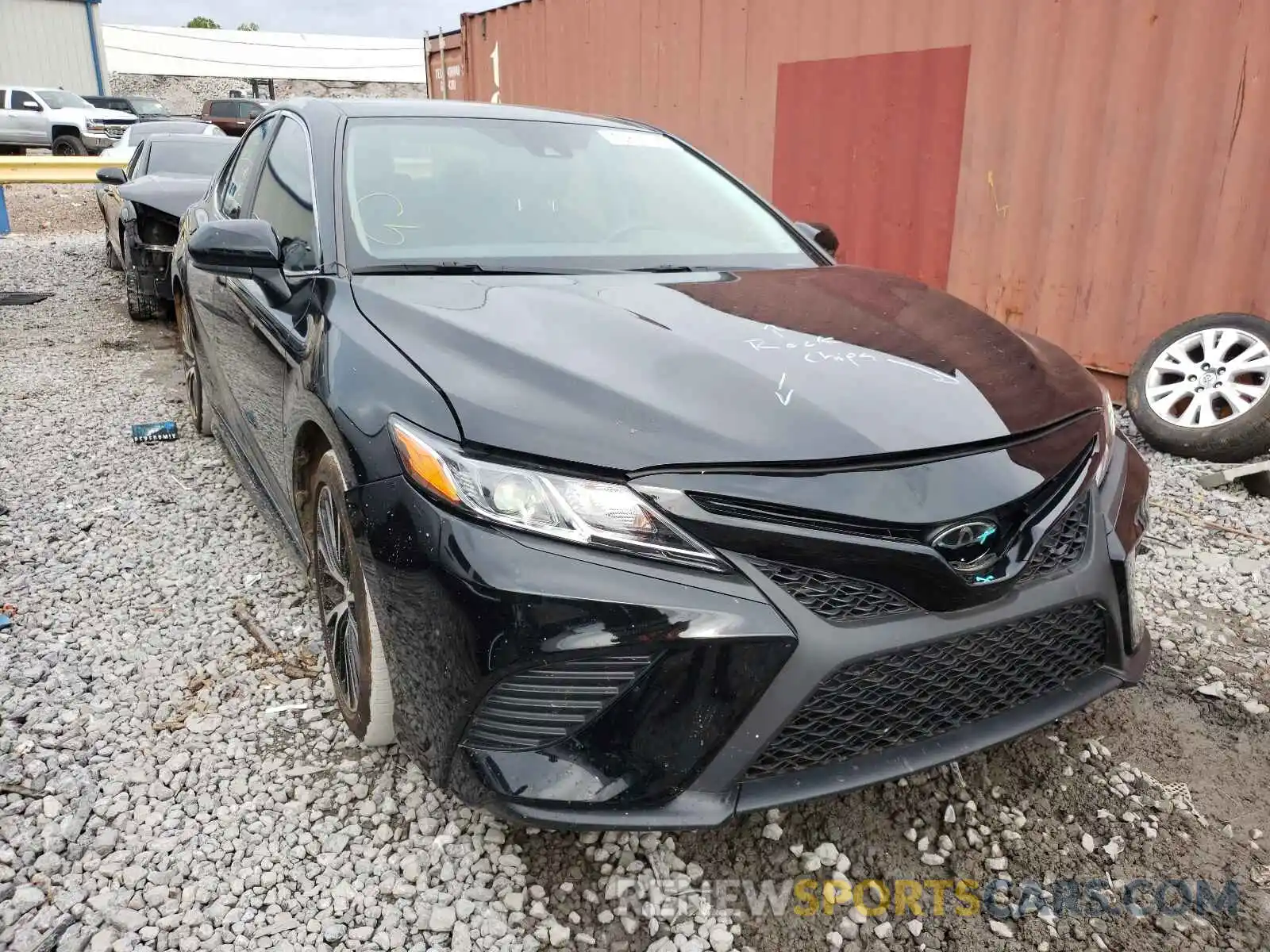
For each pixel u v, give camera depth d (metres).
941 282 6.12
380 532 1.84
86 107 22.98
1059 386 2.20
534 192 2.91
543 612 1.65
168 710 2.50
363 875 1.97
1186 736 2.51
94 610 3.00
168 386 5.73
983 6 5.50
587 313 2.16
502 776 1.75
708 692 1.68
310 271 2.55
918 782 2.31
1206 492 4.20
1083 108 5.14
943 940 1.88
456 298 2.26
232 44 43.47
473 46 10.90
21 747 2.32
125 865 1.98
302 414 2.29
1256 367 4.32
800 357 2.01
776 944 1.86
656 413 1.76
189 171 8.19
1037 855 2.10
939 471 1.79
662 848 2.08
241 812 2.13
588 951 1.83
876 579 1.73
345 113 3.04
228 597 3.11
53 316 7.85
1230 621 3.12
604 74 8.59
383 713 2.15
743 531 1.67
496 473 1.70
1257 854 2.11
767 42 6.89
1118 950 1.87
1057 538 1.98
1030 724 1.99
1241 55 4.49
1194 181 4.77
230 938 1.81
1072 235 5.33
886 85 6.13
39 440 4.67
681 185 3.23
